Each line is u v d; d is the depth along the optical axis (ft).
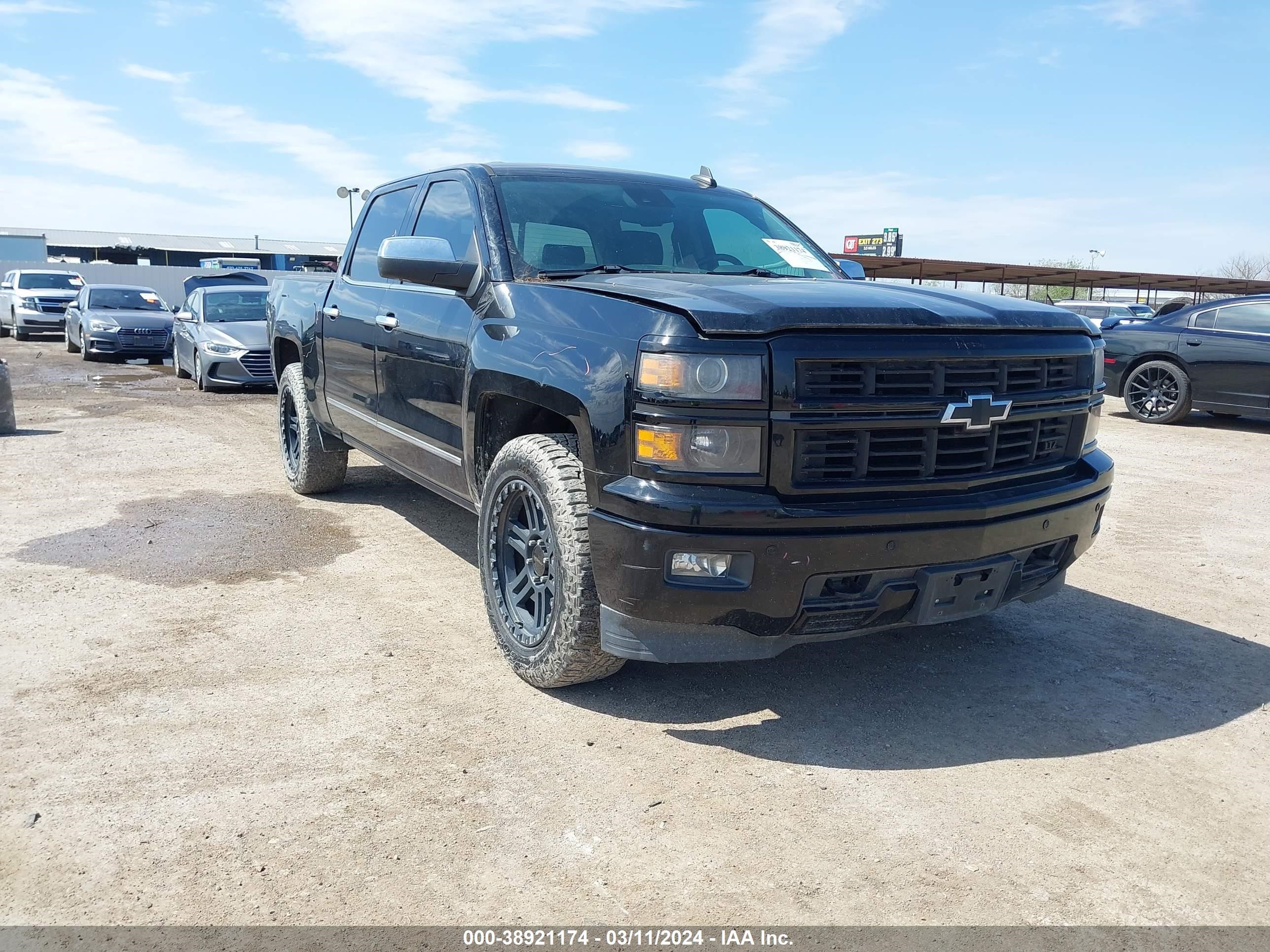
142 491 21.21
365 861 7.70
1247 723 10.55
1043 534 10.18
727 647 9.38
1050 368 10.28
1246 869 7.82
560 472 10.21
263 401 38.70
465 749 9.60
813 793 8.90
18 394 39.99
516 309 11.23
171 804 8.48
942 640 12.96
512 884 7.46
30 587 14.33
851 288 10.47
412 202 15.66
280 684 11.05
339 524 18.45
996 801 8.82
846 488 9.04
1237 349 33.24
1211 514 20.70
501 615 11.45
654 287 10.14
